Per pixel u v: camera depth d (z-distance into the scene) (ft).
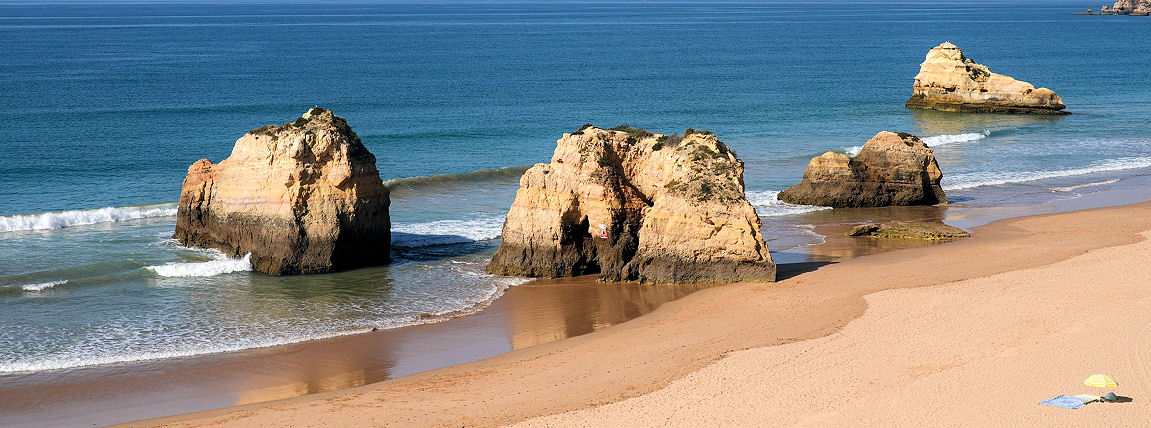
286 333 96.43
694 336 91.97
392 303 107.04
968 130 255.09
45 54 499.10
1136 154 213.87
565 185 116.57
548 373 83.30
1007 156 212.84
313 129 118.73
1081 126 261.85
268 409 75.82
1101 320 90.07
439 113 280.10
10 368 85.46
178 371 85.76
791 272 115.75
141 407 77.56
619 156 119.44
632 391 77.56
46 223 139.44
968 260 119.44
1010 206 160.56
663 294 108.88
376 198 122.42
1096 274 107.96
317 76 392.47
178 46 579.48
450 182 178.70
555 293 110.63
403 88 348.38
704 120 272.92
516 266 118.21
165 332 96.27
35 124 244.01
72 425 73.92
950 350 83.82
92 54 504.02
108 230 137.49
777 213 155.43
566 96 326.85
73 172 186.19
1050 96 289.94
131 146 215.51
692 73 419.33
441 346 92.84
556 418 72.49
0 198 164.25
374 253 123.54
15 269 117.19
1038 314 92.89
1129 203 161.17
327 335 95.96
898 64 480.23
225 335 95.55
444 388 80.28
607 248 116.67
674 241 112.16
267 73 402.72
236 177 121.80
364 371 85.97
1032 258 118.42
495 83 368.48
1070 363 79.56
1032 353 82.12
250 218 120.26
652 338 92.27
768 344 87.92
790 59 506.48
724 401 74.49
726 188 112.78
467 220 149.18
